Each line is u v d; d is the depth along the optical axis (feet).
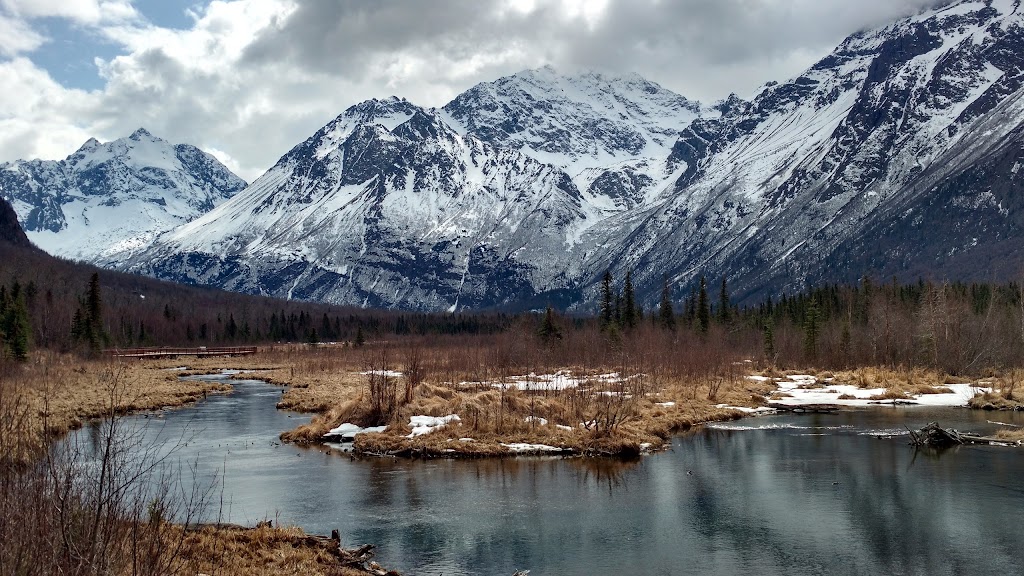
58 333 394.32
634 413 176.45
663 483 121.49
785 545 92.22
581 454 142.61
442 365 287.89
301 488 115.75
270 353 463.42
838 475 127.44
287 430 168.04
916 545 92.12
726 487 119.24
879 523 100.73
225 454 140.46
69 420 147.95
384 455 140.36
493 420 156.15
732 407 212.84
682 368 260.21
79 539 48.85
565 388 195.93
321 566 79.20
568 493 114.83
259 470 127.24
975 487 119.03
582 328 485.56
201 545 77.46
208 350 474.08
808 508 107.86
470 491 115.44
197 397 236.02
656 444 152.15
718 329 388.98
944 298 308.81
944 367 290.76
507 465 133.69
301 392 236.63
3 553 45.03
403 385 193.88
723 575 82.33
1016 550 90.27
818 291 485.15
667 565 85.20
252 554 79.41
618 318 429.38
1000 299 391.04
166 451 140.97
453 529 96.78
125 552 54.95
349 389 246.06
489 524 99.14
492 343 395.96
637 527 98.68
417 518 101.30
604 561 86.33
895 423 186.19
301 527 95.76
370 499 110.11
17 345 258.16
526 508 106.63
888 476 126.62
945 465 134.72
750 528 98.63
